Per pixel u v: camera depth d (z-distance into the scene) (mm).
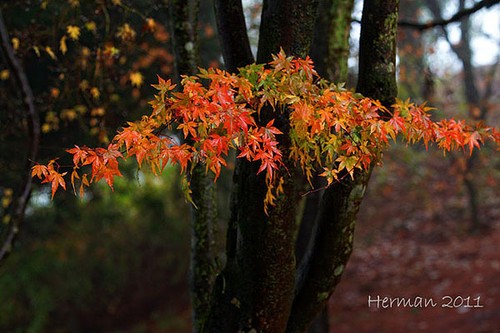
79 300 11078
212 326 2439
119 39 4059
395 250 12492
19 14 4812
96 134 4777
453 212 13430
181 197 11281
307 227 4367
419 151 15461
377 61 2371
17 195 2842
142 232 12461
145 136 1742
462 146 2121
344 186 2436
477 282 9586
